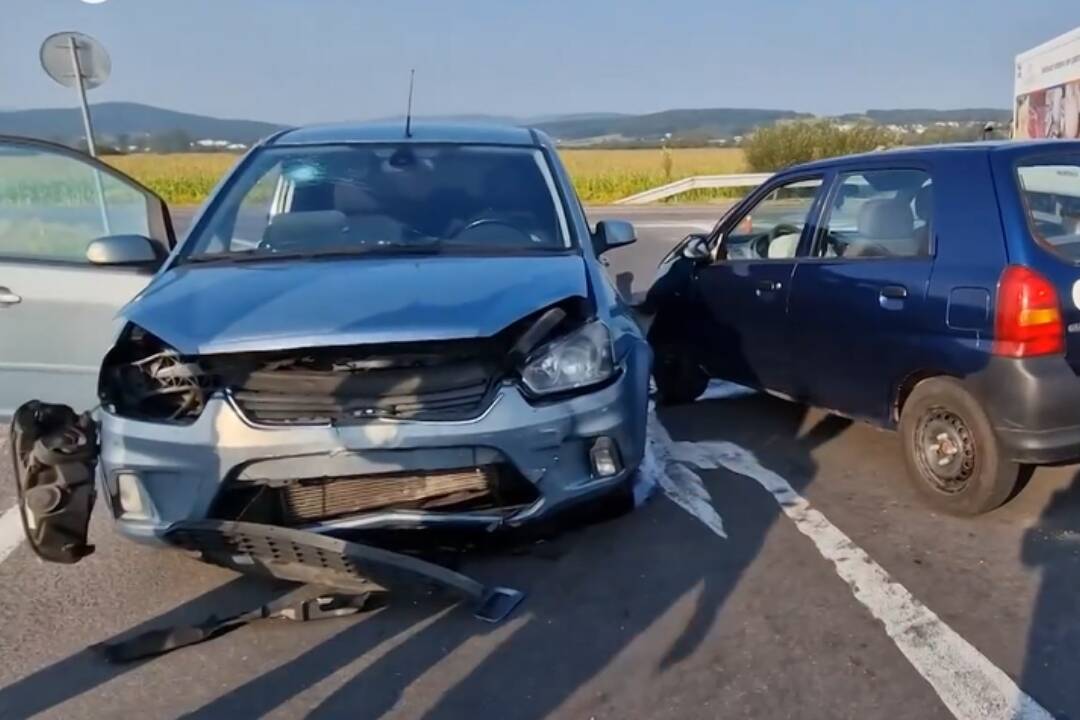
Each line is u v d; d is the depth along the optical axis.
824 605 3.65
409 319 3.55
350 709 3.05
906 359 4.65
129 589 3.91
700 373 6.61
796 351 5.46
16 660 3.38
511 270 4.12
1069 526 4.34
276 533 3.47
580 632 3.48
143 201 5.40
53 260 4.92
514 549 4.20
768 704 3.02
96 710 3.07
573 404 3.70
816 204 5.41
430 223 4.76
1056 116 16.95
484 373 3.62
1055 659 3.24
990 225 4.32
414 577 3.53
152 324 3.65
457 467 3.58
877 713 2.96
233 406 3.51
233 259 4.45
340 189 4.97
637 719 2.96
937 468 4.56
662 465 5.32
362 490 3.65
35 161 5.11
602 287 4.25
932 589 3.77
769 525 4.43
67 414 3.35
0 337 4.88
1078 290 4.17
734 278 5.93
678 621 3.55
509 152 5.27
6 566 4.14
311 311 3.63
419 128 5.60
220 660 3.36
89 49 9.00
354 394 3.53
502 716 3.00
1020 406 4.13
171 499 3.59
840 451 5.50
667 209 27.05
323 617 3.61
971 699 3.02
